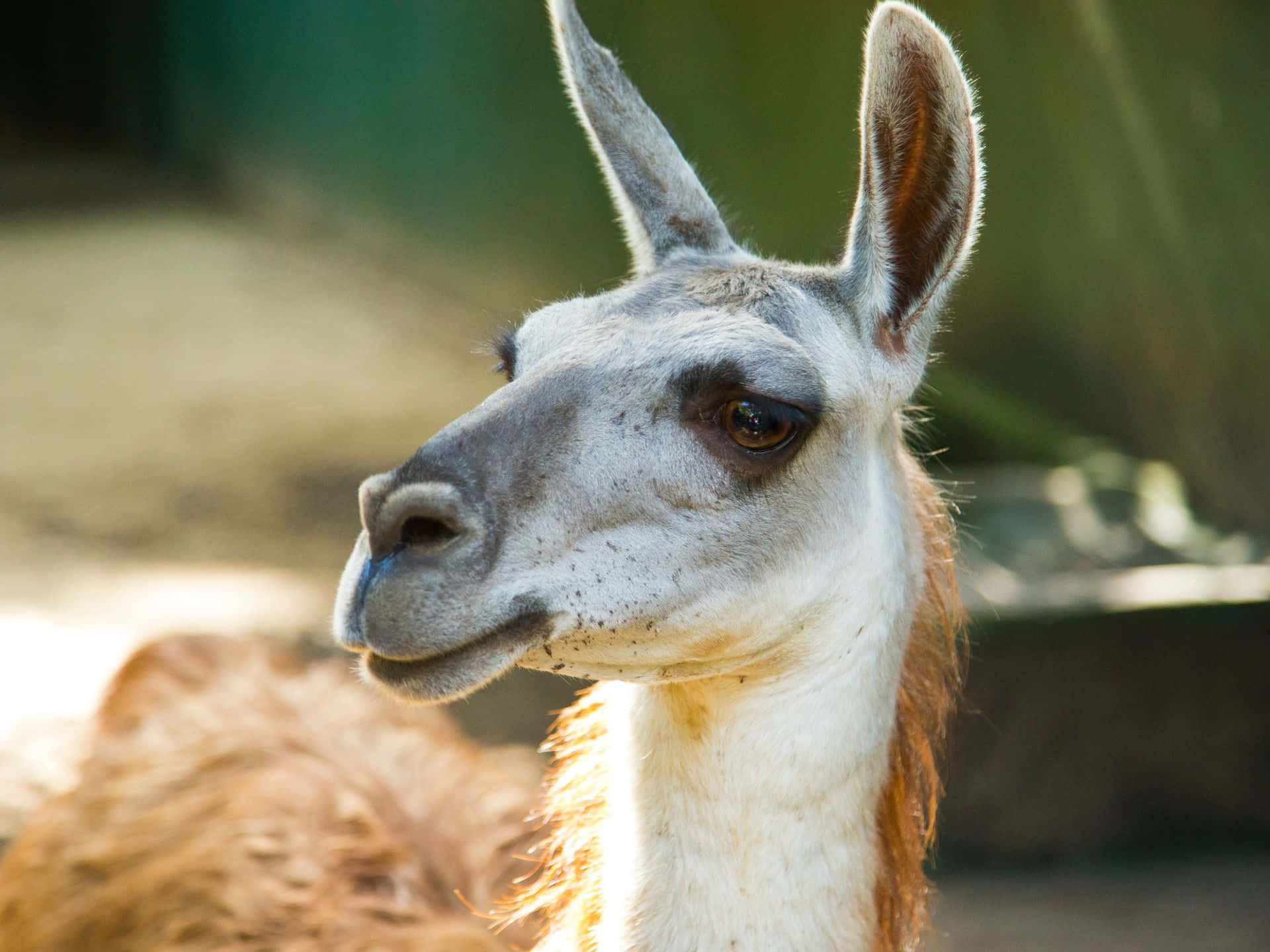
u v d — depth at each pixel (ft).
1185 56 52.80
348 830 21.35
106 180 143.02
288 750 23.04
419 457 15.30
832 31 64.69
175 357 86.22
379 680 15.26
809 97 66.69
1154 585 45.24
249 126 129.80
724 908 15.83
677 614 15.74
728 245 18.84
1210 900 39.32
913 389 17.57
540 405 15.78
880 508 17.10
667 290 17.11
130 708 24.80
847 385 16.58
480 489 15.20
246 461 66.18
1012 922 37.93
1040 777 42.63
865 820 16.42
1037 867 42.29
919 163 17.28
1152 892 39.91
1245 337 53.21
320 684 25.75
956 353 65.36
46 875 22.12
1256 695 43.37
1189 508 56.49
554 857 18.01
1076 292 60.29
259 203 128.88
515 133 89.61
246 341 90.58
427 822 22.27
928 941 36.35
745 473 15.87
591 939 16.56
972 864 42.34
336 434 71.51
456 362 87.76
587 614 15.44
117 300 99.81
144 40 150.82
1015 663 42.63
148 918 20.43
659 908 15.94
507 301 92.99
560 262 86.33
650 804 16.20
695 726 16.10
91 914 21.02
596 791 17.51
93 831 22.29
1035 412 63.10
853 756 16.28
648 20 77.00
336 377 82.99
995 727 42.45
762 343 15.93
